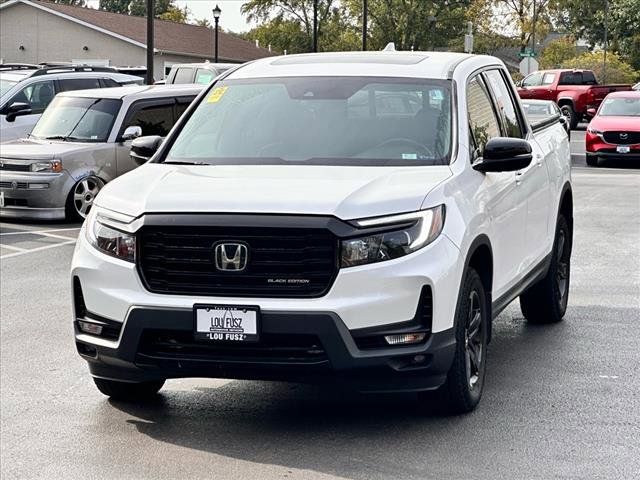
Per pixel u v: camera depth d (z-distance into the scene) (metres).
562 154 9.40
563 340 8.73
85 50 59.47
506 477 5.58
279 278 5.91
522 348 8.44
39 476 5.69
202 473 5.68
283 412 6.78
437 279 5.99
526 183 7.97
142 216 6.11
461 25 88.06
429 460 5.84
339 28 89.38
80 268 6.35
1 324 9.62
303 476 5.61
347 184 6.25
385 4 88.50
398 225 5.99
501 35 87.38
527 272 8.10
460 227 6.28
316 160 6.90
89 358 6.40
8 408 6.95
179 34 63.81
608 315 9.73
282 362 5.88
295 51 88.81
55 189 17.05
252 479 5.58
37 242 15.04
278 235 5.91
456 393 6.46
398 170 6.64
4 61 60.56
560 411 6.75
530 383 7.40
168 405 6.98
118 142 17.64
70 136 17.75
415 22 88.00
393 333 5.90
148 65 27.94
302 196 6.04
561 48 91.12
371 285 5.87
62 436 6.35
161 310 6.00
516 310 9.99
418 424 6.48
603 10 96.44
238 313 5.90
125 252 6.18
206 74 30.81
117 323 6.19
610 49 88.81
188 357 6.02
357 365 5.86
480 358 6.79
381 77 7.44
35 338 9.05
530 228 8.14
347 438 6.23
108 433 6.40
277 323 5.86
